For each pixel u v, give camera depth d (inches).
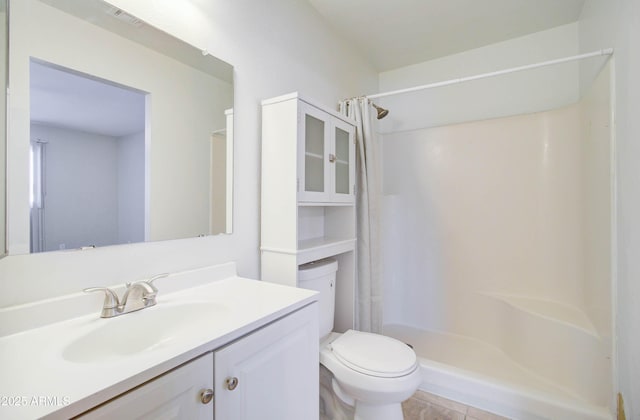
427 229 100.4
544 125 82.8
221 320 34.1
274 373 35.9
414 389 49.1
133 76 40.6
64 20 34.3
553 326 69.2
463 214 94.5
